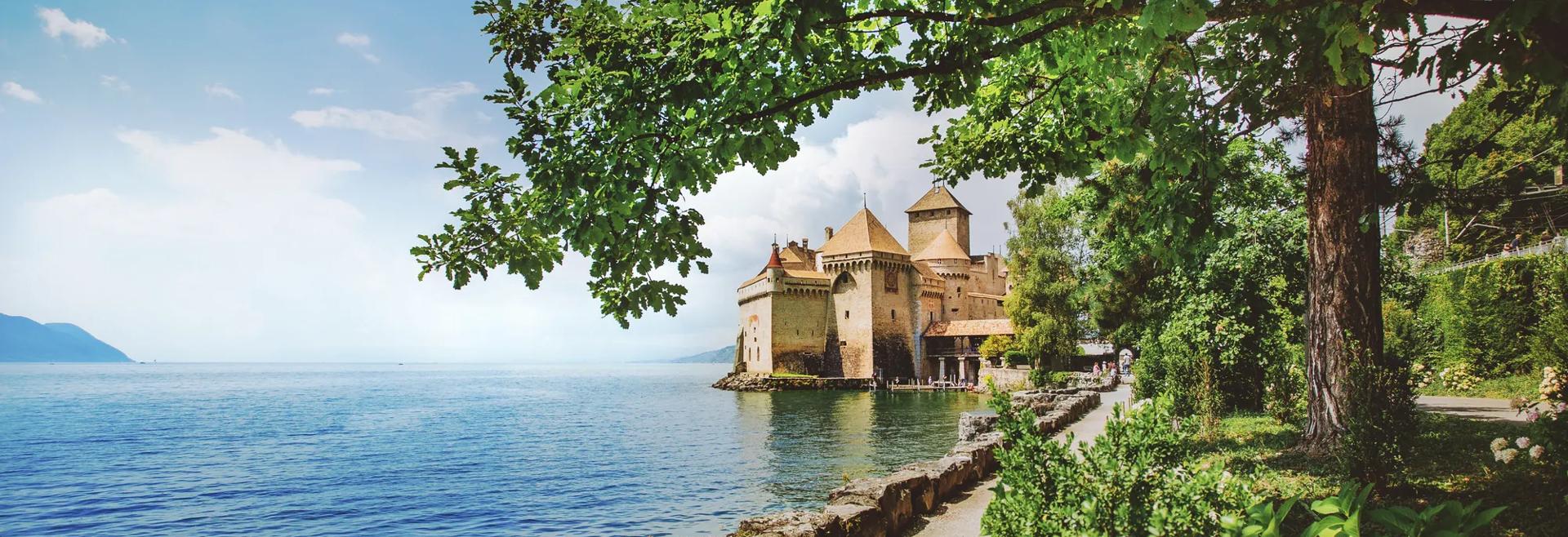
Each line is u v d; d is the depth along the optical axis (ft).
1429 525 10.28
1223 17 19.81
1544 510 22.70
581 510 73.36
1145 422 16.16
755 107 21.02
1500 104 20.93
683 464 101.19
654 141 20.76
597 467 101.09
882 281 299.38
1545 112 19.01
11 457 120.37
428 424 176.04
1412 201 26.66
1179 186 29.32
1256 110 25.76
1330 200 35.81
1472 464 31.76
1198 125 25.46
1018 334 191.83
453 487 88.99
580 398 297.12
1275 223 59.00
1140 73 28.35
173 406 245.86
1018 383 211.41
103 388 383.86
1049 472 15.75
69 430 163.53
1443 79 16.57
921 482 35.58
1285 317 64.80
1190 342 64.18
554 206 19.90
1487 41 14.80
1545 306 79.41
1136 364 92.84
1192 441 47.91
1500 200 25.81
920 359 302.45
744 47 19.98
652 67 20.61
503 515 73.00
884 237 307.78
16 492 90.43
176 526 72.79
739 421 167.43
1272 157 58.34
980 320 295.28
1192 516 13.44
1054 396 110.93
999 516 15.26
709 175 20.75
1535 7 13.42
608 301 21.49
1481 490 26.73
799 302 307.17
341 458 116.16
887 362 295.89
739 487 81.25
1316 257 36.40
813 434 132.77
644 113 19.42
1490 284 87.81
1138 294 77.51
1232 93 25.99
